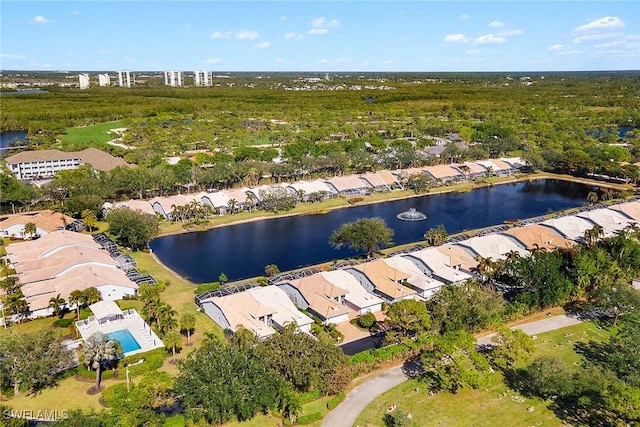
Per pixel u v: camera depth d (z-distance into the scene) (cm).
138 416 7544
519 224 17938
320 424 8094
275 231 18062
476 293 11112
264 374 8269
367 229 14688
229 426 8006
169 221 18612
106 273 12938
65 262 13300
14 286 12288
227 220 18900
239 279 13900
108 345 9025
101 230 17588
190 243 16812
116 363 9450
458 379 8656
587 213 17938
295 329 9962
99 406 8400
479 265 12850
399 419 7781
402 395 8825
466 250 14950
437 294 11056
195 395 7850
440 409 8438
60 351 9294
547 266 12062
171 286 13312
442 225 18050
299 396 8531
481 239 15262
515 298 11894
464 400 8694
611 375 8631
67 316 11650
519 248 14938
